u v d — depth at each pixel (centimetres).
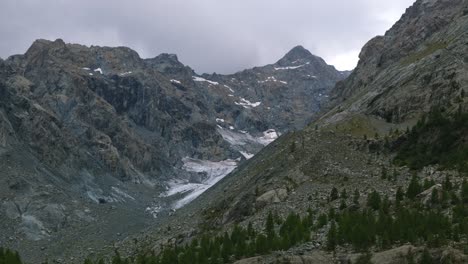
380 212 9212
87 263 12462
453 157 11469
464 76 14988
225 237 10294
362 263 7938
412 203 9688
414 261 7500
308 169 13575
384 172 11931
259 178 15212
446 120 12925
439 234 7838
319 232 9581
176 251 11250
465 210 8531
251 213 12681
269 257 8856
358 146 14275
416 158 12300
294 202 11981
